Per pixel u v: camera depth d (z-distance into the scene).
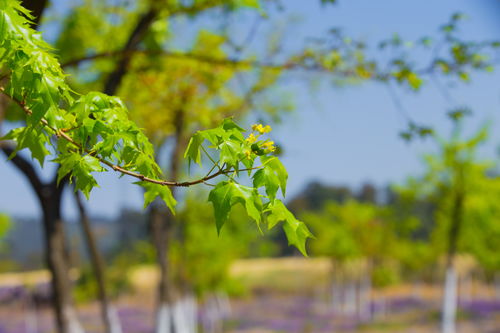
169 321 11.23
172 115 9.17
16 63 2.00
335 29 5.93
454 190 18.95
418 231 51.53
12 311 32.56
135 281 44.59
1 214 17.31
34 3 3.85
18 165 7.75
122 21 8.28
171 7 6.21
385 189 83.12
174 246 17.97
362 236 32.91
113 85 6.53
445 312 19.23
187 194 14.70
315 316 34.28
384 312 34.16
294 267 54.03
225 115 9.25
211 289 25.09
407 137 5.70
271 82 8.47
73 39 8.43
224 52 8.50
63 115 2.20
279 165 2.04
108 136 2.12
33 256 47.84
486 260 25.42
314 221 34.50
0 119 4.65
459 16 5.27
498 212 19.08
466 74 5.41
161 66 7.82
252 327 29.70
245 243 19.92
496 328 25.42
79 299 29.34
